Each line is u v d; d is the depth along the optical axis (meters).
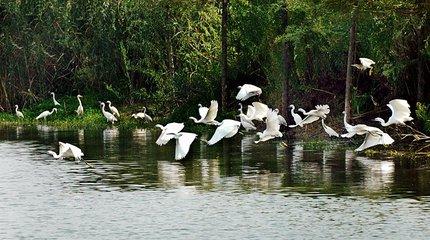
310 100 43.44
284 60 42.28
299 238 22.25
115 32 55.84
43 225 23.86
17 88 58.84
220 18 49.81
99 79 57.31
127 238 22.47
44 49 58.41
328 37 41.56
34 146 39.72
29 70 58.81
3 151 37.84
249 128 37.31
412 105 38.34
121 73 57.00
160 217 24.41
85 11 56.94
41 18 58.06
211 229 23.12
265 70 47.00
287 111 42.19
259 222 23.75
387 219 23.84
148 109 52.59
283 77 42.44
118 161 33.94
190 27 51.12
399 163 32.19
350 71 37.75
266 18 45.47
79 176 30.61
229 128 29.53
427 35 36.50
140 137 42.97
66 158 35.09
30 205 26.14
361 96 39.75
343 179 29.14
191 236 22.52
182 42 51.53
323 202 25.86
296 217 24.22
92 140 41.81
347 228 23.08
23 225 23.89
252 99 47.94
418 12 35.00
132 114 52.47
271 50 44.94
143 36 53.19
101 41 56.38
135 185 28.75
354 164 32.12
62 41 56.78
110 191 27.84
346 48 41.38
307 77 44.34
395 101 31.78
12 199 26.97
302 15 42.50
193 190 27.77
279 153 35.50
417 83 38.16
